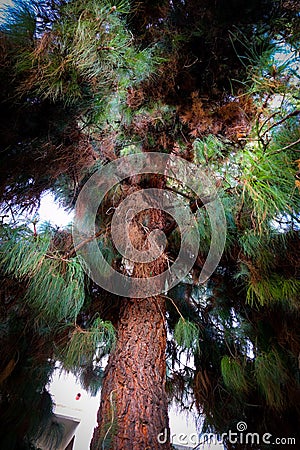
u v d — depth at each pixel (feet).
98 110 4.18
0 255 3.61
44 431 5.25
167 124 4.73
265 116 3.86
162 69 4.33
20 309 4.51
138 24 4.50
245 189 3.94
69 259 3.98
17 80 3.65
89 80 3.76
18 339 4.72
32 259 3.60
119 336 4.41
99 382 5.57
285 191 3.74
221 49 4.47
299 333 4.89
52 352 4.78
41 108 3.93
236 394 5.19
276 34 4.14
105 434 3.59
